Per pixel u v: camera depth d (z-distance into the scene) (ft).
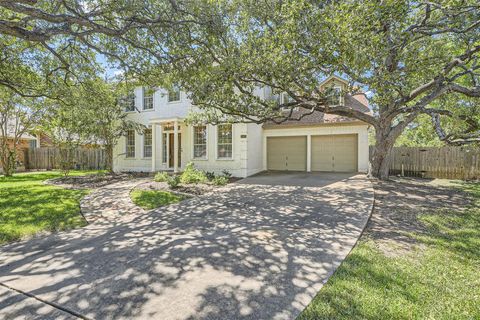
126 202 24.47
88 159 63.31
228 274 10.32
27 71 29.04
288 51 20.25
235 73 23.12
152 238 14.78
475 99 30.40
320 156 48.73
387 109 32.32
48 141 80.23
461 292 8.87
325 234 14.69
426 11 23.77
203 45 23.20
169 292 9.11
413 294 8.71
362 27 17.89
